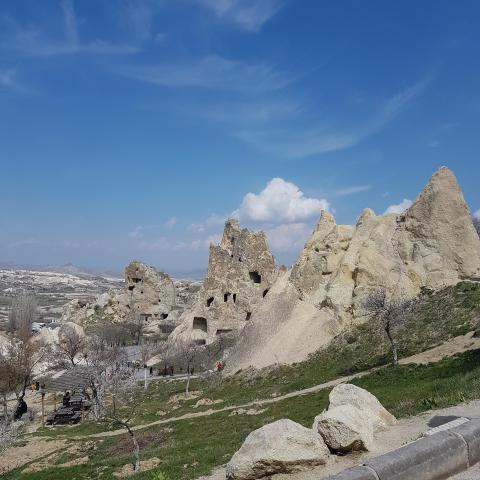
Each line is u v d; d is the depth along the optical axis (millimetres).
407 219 67750
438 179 66250
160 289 121375
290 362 59375
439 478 10500
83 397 66438
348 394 19703
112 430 48844
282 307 69438
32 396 78250
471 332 47156
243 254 92875
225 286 92438
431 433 12602
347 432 15336
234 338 85500
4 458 42469
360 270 64438
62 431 52844
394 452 10328
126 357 83188
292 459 14570
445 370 37188
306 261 72938
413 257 64562
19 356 77250
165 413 52344
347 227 75625
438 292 59906
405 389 31859
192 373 78000
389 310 50625
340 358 54875
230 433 34594
